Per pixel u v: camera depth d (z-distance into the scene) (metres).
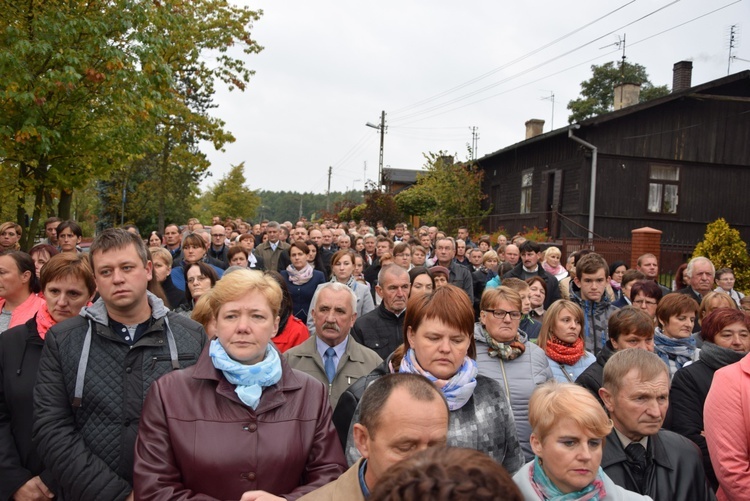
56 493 3.16
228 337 2.58
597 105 50.12
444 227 26.20
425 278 5.75
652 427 2.93
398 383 2.12
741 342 3.78
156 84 12.30
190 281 5.59
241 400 2.54
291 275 7.36
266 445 2.52
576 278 6.07
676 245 14.92
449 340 2.93
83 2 11.01
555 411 2.56
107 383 2.86
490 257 9.70
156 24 12.44
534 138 21.36
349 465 2.89
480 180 26.42
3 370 3.34
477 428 2.90
